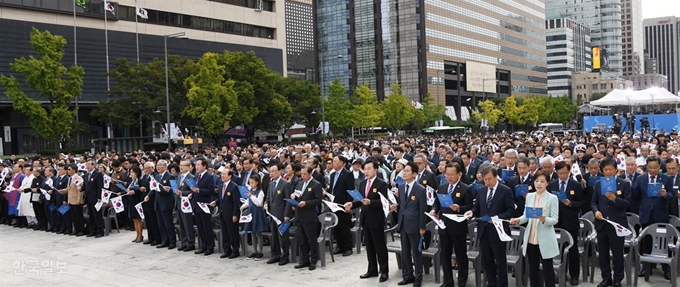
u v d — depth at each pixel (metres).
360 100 69.69
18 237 16.16
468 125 97.56
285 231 11.26
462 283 9.02
